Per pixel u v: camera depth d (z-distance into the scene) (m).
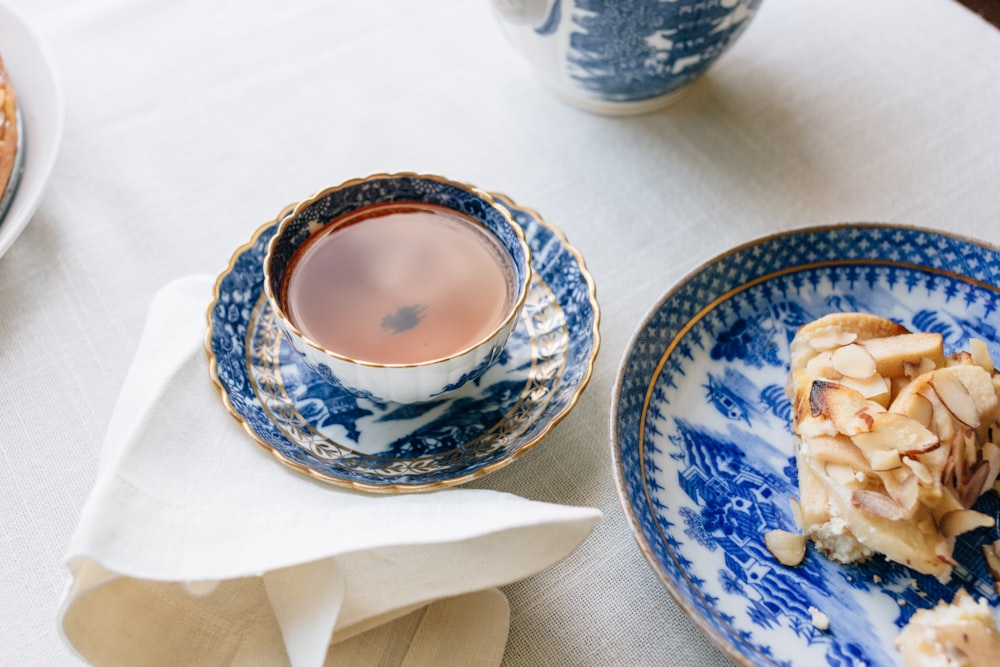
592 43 0.42
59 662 0.31
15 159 0.40
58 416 0.37
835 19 0.52
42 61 0.44
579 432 0.37
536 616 0.33
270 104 0.48
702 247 0.43
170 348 0.36
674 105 0.48
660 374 0.36
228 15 0.52
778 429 0.36
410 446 0.35
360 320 0.35
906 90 0.48
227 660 0.31
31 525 0.34
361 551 0.31
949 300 0.38
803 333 0.37
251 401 0.35
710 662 0.32
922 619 0.31
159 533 0.30
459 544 0.32
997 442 0.34
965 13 0.52
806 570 0.33
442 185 0.37
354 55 0.50
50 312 0.40
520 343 0.38
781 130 0.47
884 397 0.34
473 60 0.50
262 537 0.31
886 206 0.44
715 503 0.34
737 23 0.42
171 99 0.48
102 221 0.43
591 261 0.42
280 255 0.36
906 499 0.32
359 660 0.32
